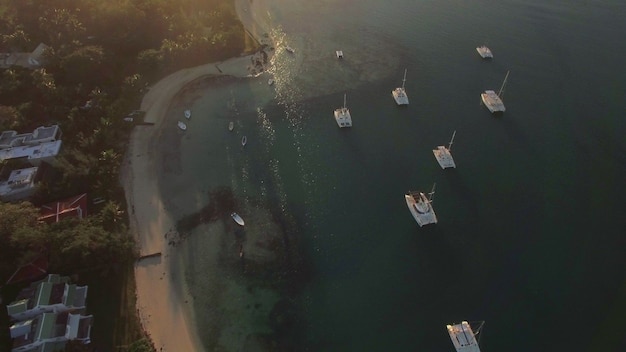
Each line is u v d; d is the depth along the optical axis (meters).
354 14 189.25
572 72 154.75
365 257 101.56
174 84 147.38
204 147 127.12
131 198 111.38
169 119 135.12
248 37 171.38
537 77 152.88
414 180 118.50
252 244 103.38
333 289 95.75
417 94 146.75
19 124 115.44
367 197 114.56
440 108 141.00
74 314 83.56
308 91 148.62
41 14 144.50
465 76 154.12
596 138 129.25
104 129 120.31
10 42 131.50
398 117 138.00
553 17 186.50
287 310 92.12
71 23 142.50
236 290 94.94
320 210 111.50
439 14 189.88
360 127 134.50
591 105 140.88
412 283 96.50
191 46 154.00
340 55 163.62
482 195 114.00
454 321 89.88
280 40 172.25
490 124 134.88
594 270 97.62
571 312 90.62
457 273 98.06
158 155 123.38
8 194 99.50
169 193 113.69
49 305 81.62
